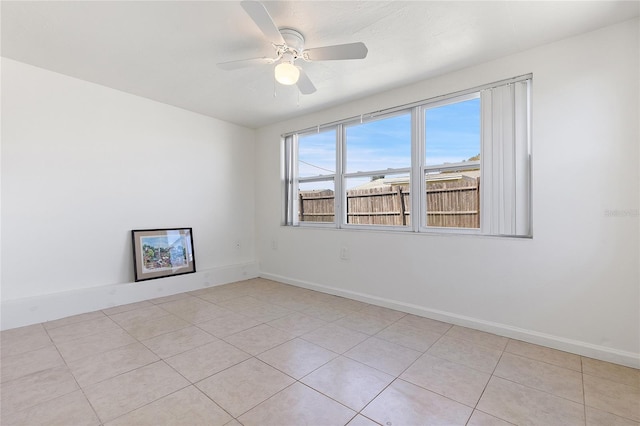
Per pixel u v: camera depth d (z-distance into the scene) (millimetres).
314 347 2389
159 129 3801
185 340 2500
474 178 2895
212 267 4383
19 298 2822
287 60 2371
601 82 2221
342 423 1553
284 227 4492
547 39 2369
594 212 2244
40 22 2193
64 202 3088
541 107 2449
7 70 2766
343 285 3768
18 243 2834
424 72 2938
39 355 2227
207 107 3961
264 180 4809
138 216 3627
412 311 3150
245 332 2672
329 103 3781
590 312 2256
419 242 3123
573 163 2318
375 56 2631
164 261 3814
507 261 2604
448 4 1971
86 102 3219
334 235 3865
